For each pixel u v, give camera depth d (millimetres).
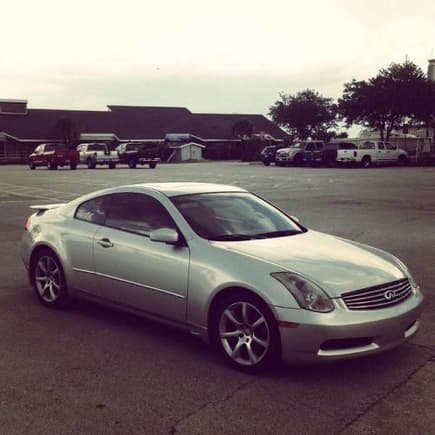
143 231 5367
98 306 6344
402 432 3525
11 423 3611
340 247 5160
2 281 7496
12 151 59031
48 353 4879
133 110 70312
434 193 20469
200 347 5035
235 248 4773
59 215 6305
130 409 3812
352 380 4309
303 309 4172
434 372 4473
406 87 51188
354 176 30844
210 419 3676
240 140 70875
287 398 3992
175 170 39062
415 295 4734
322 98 72000
